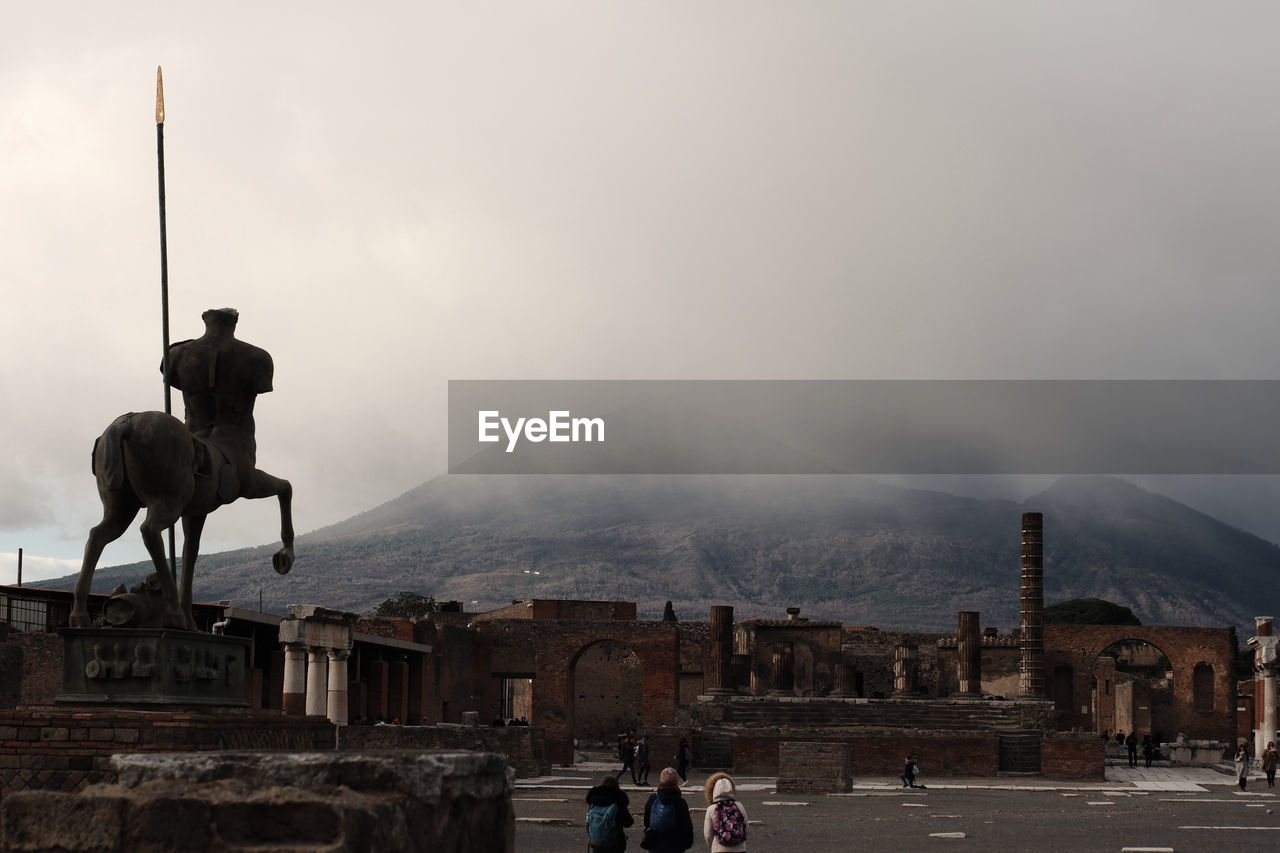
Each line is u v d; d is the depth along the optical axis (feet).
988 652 289.94
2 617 172.04
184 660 56.59
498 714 276.62
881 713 237.25
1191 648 280.10
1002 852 87.35
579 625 250.78
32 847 28.19
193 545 61.57
